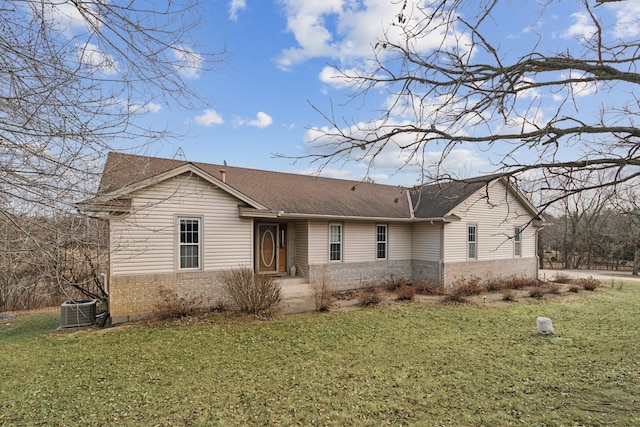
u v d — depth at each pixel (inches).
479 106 110.7
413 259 682.2
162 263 408.5
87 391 216.8
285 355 282.0
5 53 108.4
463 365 258.4
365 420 180.2
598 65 99.6
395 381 229.3
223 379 233.9
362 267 628.4
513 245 729.6
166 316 391.9
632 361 263.0
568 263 1216.8
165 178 399.5
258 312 418.0
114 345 308.5
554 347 302.0
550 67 102.7
